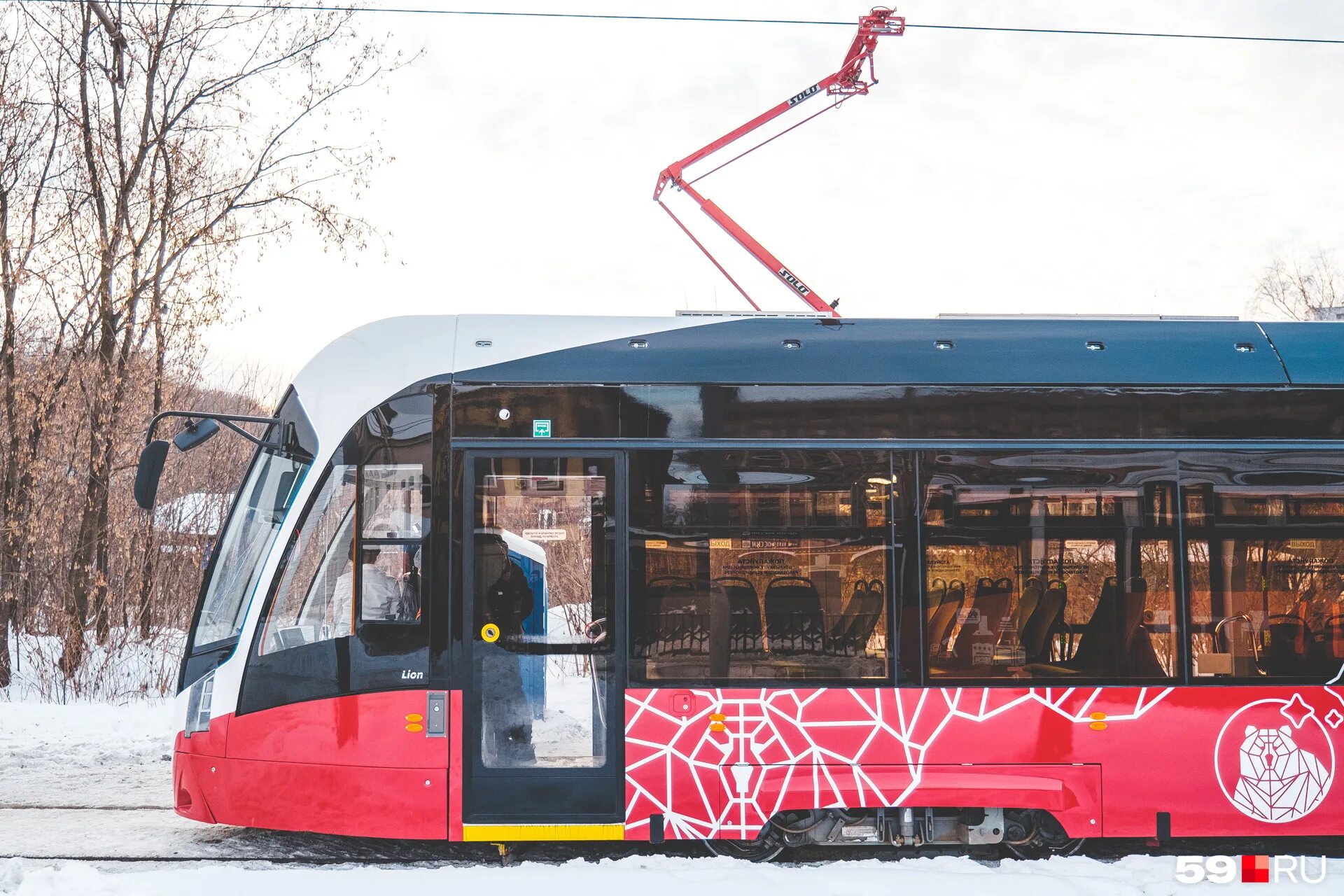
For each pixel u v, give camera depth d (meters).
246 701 6.12
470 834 5.96
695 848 6.66
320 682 6.06
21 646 16.62
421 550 6.12
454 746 5.99
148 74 15.76
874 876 5.64
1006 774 6.03
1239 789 6.09
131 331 15.73
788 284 8.92
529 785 5.99
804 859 6.41
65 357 15.82
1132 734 6.08
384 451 6.18
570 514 6.18
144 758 9.51
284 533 6.16
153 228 15.81
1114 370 6.38
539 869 5.82
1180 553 6.23
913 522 6.18
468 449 6.18
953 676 6.08
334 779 6.02
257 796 6.08
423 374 6.25
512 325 6.43
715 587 6.12
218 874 5.62
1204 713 6.11
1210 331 6.61
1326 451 6.34
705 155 9.33
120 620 17.00
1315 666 6.20
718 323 6.47
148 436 6.07
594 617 6.11
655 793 6.00
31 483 15.63
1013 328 6.56
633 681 6.06
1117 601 6.18
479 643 6.07
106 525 15.70
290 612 6.14
